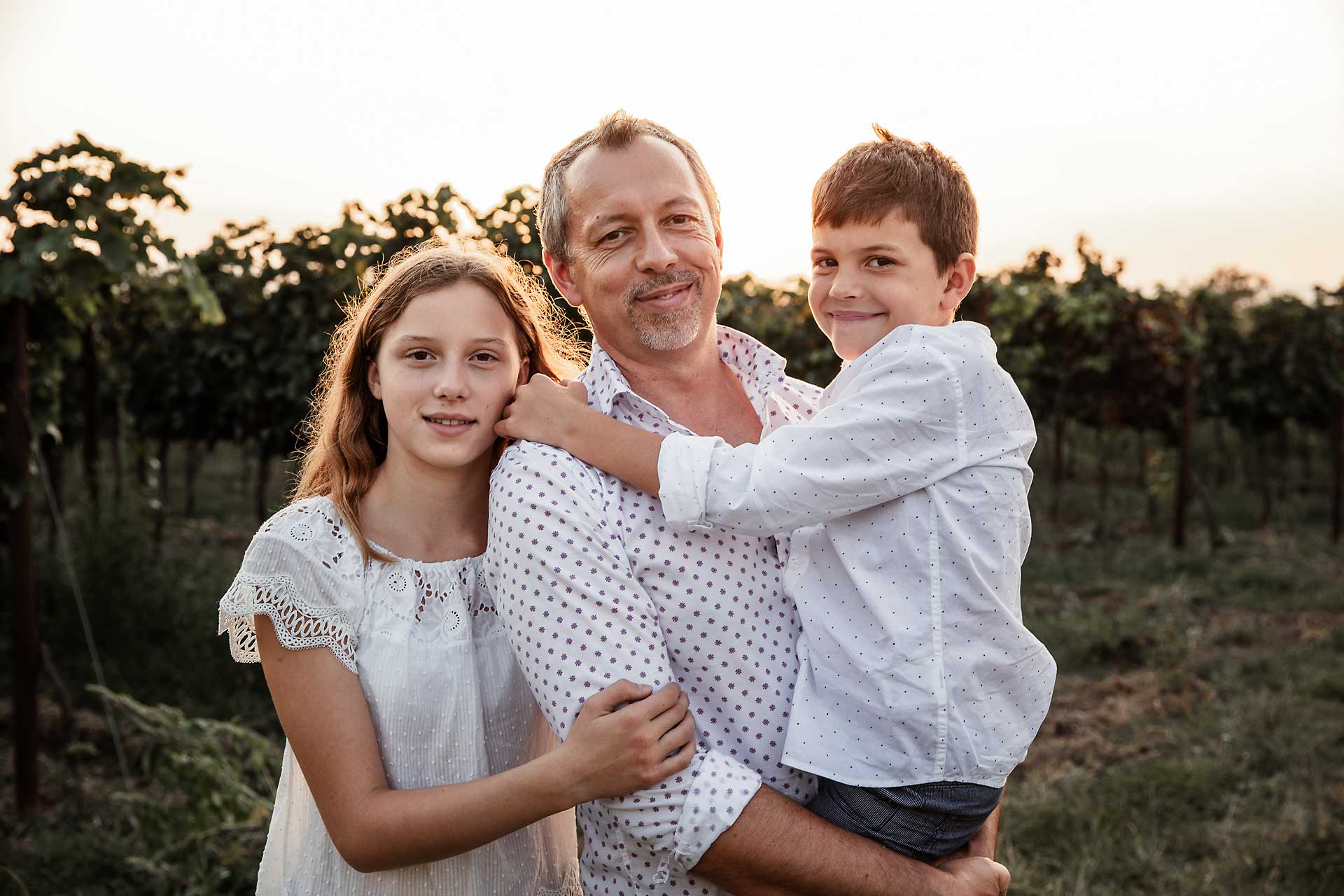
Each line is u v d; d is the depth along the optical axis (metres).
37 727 4.56
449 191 5.09
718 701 1.65
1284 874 4.08
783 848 1.49
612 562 1.56
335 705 1.57
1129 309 10.97
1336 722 5.77
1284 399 13.10
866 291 1.82
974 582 1.62
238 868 3.73
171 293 8.49
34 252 4.24
